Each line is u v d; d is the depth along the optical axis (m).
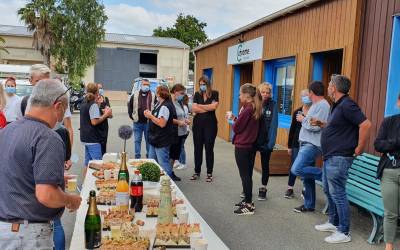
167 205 2.68
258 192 5.85
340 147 3.86
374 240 4.02
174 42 36.94
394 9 4.79
